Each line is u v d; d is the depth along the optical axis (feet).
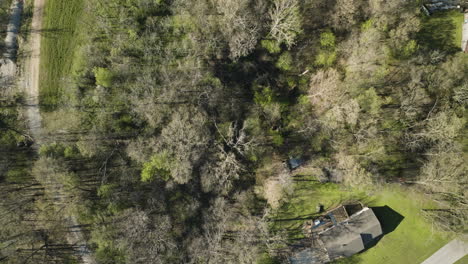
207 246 127.65
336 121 123.34
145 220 128.67
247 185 137.49
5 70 139.44
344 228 136.05
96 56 135.13
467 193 123.13
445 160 124.06
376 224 136.46
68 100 137.59
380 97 129.08
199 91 129.49
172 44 135.54
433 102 131.64
